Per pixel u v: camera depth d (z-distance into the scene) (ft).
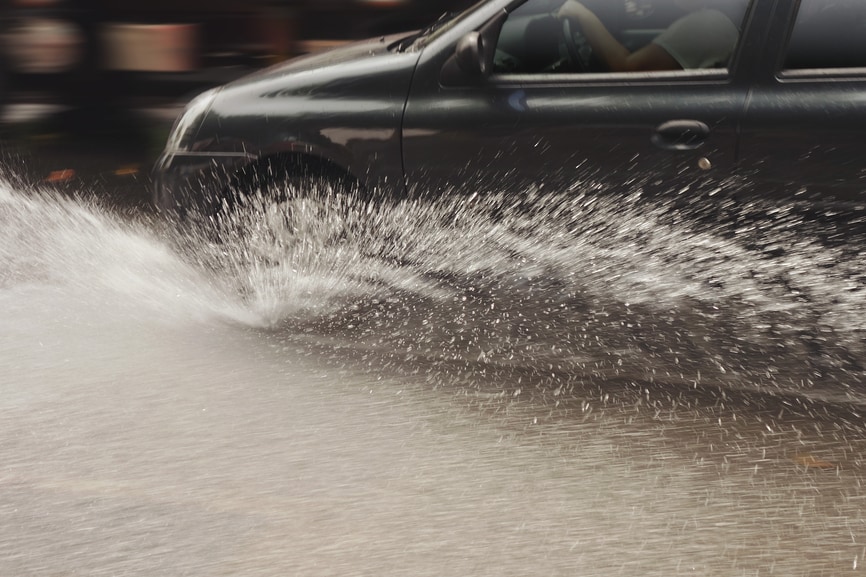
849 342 18.54
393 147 20.86
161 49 32.19
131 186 31.35
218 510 14.44
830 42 18.16
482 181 20.29
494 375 18.92
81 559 13.37
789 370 18.61
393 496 14.74
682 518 14.08
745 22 18.65
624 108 19.22
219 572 13.01
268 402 17.94
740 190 18.58
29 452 16.28
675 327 19.71
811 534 13.67
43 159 32.99
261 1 31.76
